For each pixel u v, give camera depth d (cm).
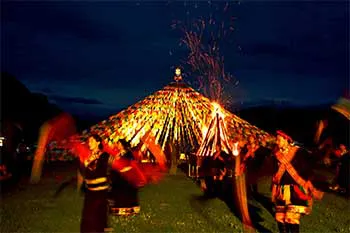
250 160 1461
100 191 911
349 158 1575
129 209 1127
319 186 1575
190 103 1917
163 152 1966
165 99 1875
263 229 1029
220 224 1073
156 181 1758
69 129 1691
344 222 1119
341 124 2236
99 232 905
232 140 1571
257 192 1477
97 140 923
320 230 1030
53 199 1352
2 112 3375
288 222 906
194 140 1964
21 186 1641
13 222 1071
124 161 1133
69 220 1089
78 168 923
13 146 2194
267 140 1577
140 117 1761
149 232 994
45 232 985
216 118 1631
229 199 1383
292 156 918
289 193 911
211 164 1530
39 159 1822
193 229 1022
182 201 1356
